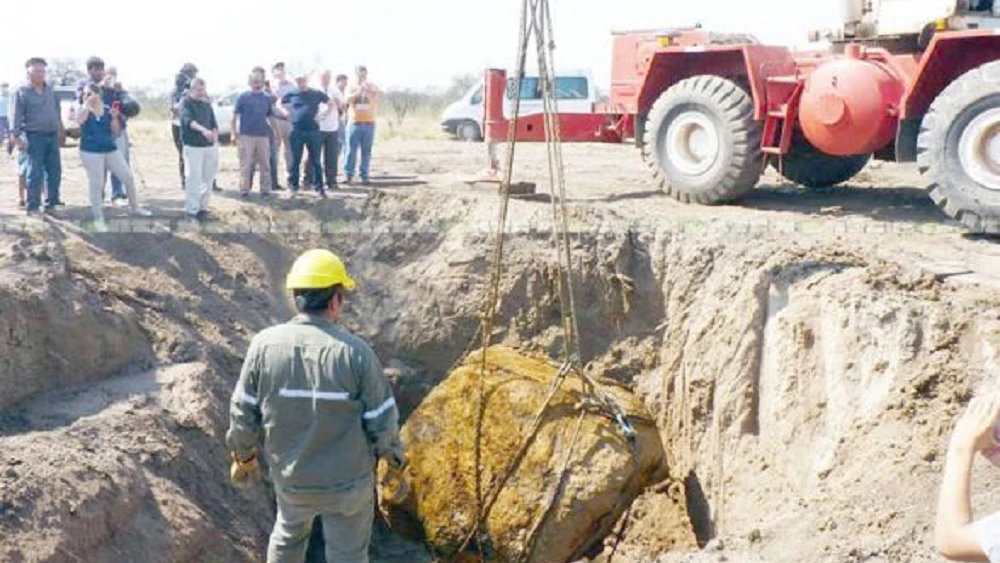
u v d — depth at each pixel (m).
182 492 8.32
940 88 10.78
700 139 12.49
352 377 5.67
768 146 12.04
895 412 7.45
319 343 5.68
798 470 8.32
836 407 8.14
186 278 11.03
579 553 9.31
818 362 8.52
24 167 12.02
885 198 13.29
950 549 2.68
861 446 7.46
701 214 11.96
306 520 5.97
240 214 12.52
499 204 12.29
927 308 7.88
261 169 13.34
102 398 8.86
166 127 32.72
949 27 10.99
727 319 9.64
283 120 13.82
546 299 11.41
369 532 6.19
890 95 11.07
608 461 9.17
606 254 11.17
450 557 9.46
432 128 35.84
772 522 7.02
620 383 10.95
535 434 9.43
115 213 12.16
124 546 7.43
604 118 21.61
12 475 7.13
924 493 6.61
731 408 9.32
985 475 6.34
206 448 8.97
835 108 11.22
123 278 10.52
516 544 9.09
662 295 10.85
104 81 12.30
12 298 8.64
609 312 11.13
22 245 9.90
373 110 14.98
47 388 8.77
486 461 9.43
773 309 9.20
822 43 13.16
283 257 12.09
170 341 10.02
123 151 12.67
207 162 12.30
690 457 10.05
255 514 9.04
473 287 11.72
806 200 13.18
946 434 7.07
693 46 12.54
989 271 8.80
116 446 8.12
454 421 9.78
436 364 11.91
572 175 16.02
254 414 5.84
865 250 9.63
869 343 8.06
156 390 9.22
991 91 9.77
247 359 5.78
